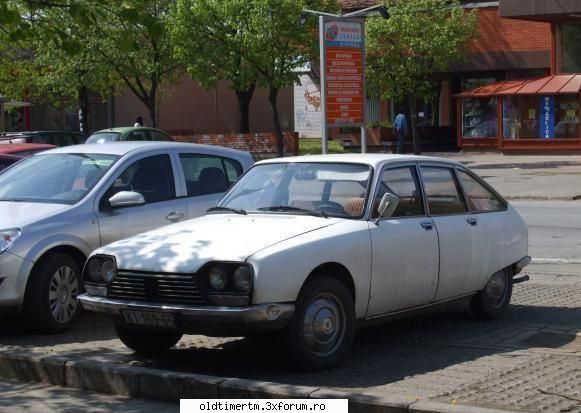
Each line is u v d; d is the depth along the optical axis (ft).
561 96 113.39
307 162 27.40
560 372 23.16
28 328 28.94
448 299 27.78
